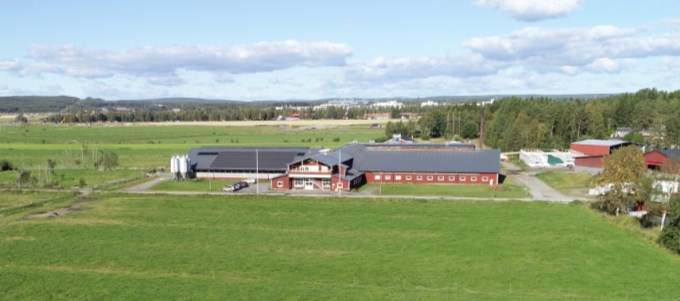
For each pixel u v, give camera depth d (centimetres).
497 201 7806
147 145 18412
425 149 11144
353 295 4266
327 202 7988
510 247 5609
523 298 4162
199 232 6291
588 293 4353
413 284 4581
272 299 4194
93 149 16575
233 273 4881
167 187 9619
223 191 9094
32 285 4550
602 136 16812
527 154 12625
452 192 8800
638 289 4431
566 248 5550
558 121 17188
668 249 5503
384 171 9925
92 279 4694
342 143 18788
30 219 6988
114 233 6250
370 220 6806
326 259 5272
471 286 4528
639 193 6606
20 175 10106
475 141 18900
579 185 9250
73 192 8888
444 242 5812
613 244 5678
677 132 14588
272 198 8312
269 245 5750
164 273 4894
